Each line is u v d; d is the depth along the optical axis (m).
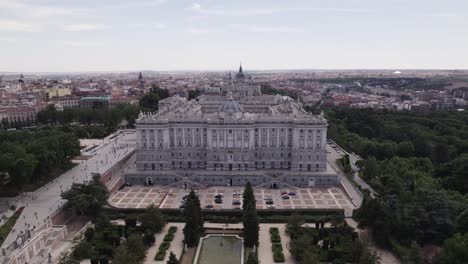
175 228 172.38
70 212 183.62
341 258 144.38
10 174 192.12
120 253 134.62
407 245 152.12
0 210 177.88
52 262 142.75
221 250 155.50
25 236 148.38
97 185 187.12
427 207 159.88
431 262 141.62
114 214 185.50
